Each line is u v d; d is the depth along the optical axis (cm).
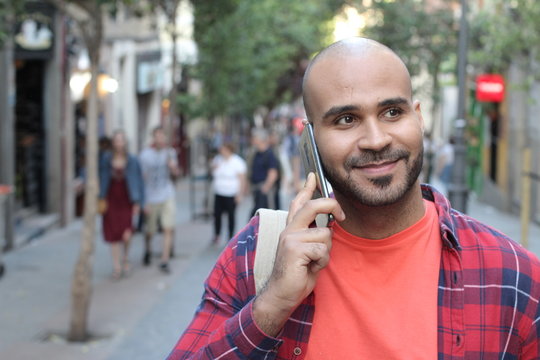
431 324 176
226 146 1270
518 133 1738
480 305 178
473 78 1978
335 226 188
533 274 183
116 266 969
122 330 712
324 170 184
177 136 2997
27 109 1502
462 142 1093
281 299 172
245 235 197
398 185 177
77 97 1689
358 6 1716
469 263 181
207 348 179
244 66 2275
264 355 175
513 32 1130
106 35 2016
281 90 3969
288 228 176
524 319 180
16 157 1438
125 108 2322
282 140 4038
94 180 684
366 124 177
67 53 1579
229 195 1270
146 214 1049
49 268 1055
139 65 2439
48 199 1534
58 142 1532
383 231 183
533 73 1213
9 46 1255
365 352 177
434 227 186
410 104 181
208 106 2108
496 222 1584
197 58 1997
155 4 1334
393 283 180
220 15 1398
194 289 906
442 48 1689
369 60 178
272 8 2320
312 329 182
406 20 1666
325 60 182
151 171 1028
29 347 654
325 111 179
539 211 1573
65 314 771
